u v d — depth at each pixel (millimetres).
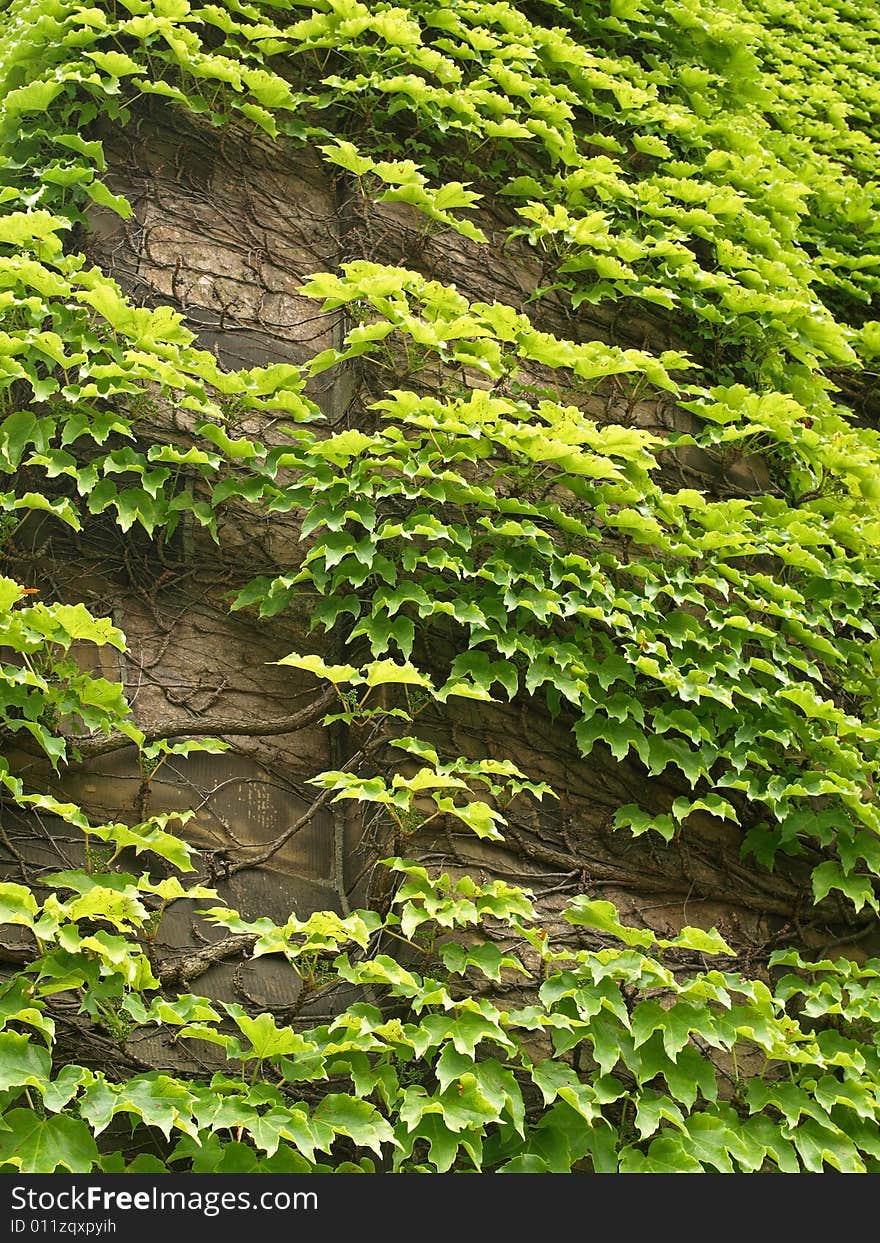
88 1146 2148
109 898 2266
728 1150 2648
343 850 3027
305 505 3014
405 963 2768
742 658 3527
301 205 3738
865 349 4668
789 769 3346
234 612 3123
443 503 3238
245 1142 2467
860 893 3152
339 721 3129
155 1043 2572
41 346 2816
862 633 3861
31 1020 2160
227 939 2744
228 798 2928
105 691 2656
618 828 3141
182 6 3467
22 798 2418
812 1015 2918
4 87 3410
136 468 2891
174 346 2996
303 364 3402
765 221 4355
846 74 5922
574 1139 2613
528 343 3338
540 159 4246
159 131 3584
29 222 2857
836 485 3977
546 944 2723
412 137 3855
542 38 4230
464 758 2908
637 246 3773
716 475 3982
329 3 3826
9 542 2930
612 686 3277
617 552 3527
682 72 4770
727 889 3260
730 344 4246
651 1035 2725
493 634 3029
